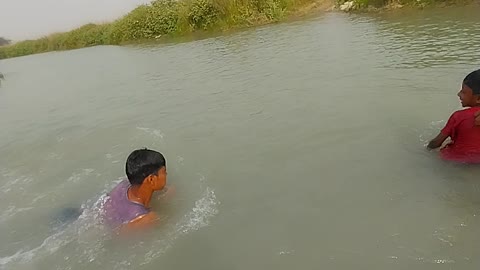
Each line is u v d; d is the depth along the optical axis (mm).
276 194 3734
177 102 7418
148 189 3562
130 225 3490
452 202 3268
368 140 4527
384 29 10961
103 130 6434
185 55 13031
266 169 4219
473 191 3373
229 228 3332
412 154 4102
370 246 2902
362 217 3238
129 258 3143
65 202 4188
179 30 20156
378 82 6508
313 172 4023
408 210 3246
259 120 5676
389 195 3480
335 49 9508
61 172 5008
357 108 5512
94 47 22875
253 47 11992
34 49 27422
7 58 26922
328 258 2842
